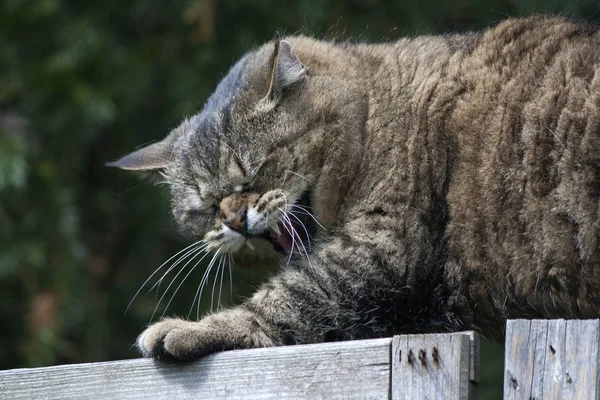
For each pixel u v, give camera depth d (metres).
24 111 14.61
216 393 6.74
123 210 15.24
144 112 14.98
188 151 8.98
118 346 14.64
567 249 7.47
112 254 15.23
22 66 14.65
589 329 5.59
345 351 6.29
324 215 8.56
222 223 8.57
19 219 14.04
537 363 5.69
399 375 6.06
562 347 5.64
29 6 14.56
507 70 8.18
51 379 7.22
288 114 8.62
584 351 5.59
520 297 7.82
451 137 8.18
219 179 8.66
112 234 15.26
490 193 7.84
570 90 7.64
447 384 5.89
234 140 8.64
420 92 8.48
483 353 11.56
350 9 13.53
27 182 13.84
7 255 13.19
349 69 8.99
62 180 14.09
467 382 5.86
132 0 14.97
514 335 5.77
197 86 13.88
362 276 7.97
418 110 8.41
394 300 8.02
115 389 7.05
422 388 5.97
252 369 6.62
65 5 14.93
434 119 8.31
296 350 6.48
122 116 14.78
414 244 8.06
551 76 7.83
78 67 14.49
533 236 7.62
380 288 7.98
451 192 8.06
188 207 8.96
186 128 9.62
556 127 7.58
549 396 5.64
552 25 8.48
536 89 7.88
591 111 7.45
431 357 5.96
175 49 14.63
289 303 7.93
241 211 8.48
